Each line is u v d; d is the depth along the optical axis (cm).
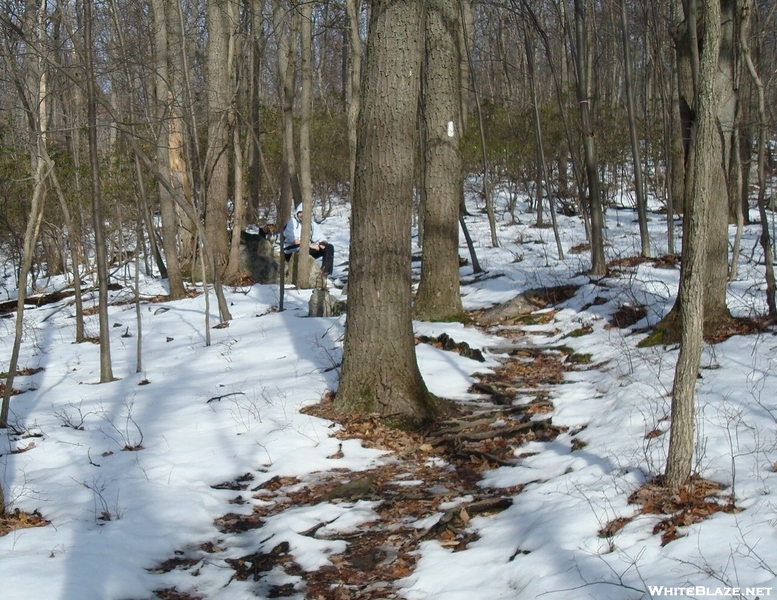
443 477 636
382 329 756
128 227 1917
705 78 466
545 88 3061
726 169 893
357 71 1409
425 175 1199
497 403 813
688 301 489
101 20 1569
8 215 1622
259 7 1764
